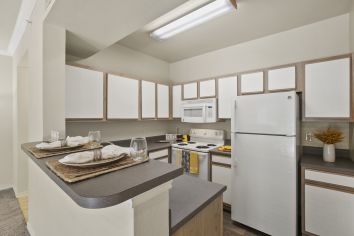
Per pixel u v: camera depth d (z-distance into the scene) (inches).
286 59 99.6
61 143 49.7
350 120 69.3
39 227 63.1
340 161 75.1
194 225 36.5
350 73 69.7
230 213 96.5
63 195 44.3
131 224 23.9
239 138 84.4
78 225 38.1
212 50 127.8
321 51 89.6
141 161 34.6
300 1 74.7
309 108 78.7
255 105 79.4
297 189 72.4
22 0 76.5
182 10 79.0
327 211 66.4
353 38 76.0
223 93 108.3
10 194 118.1
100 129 109.0
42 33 62.4
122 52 120.3
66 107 78.5
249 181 81.2
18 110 114.3
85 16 59.3
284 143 71.8
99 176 27.1
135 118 109.3
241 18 87.2
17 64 113.0
